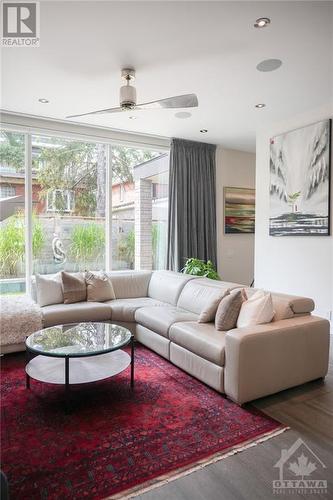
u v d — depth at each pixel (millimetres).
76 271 4918
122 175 5309
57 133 4664
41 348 2428
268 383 2453
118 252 5289
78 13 2371
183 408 2361
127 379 2842
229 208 6203
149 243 5594
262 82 3467
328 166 3979
